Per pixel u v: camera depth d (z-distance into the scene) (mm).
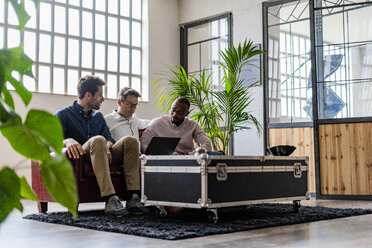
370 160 5160
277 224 2758
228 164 2865
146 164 3145
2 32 5523
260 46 6195
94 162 3127
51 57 6004
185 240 2238
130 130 3963
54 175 235
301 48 5883
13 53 266
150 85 6930
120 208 3062
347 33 5461
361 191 5191
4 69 244
